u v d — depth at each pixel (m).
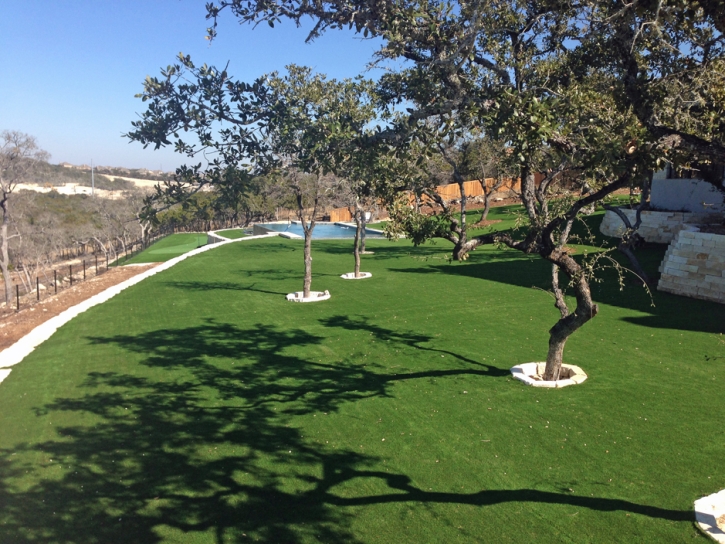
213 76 5.01
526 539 5.13
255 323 14.20
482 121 5.65
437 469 6.52
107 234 41.88
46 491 6.38
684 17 5.79
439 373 9.75
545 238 8.08
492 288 16.86
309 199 18.14
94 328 14.59
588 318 8.41
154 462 6.99
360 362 10.62
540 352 10.59
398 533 5.33
